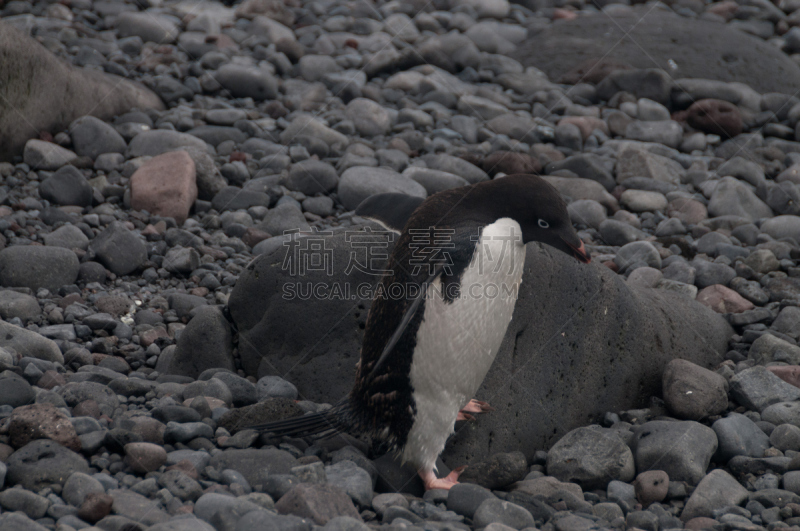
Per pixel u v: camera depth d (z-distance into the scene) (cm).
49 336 1612
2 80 2442
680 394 1500
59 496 1017
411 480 1245
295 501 999
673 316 1759
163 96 3209
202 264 2102
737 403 1570
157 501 1009
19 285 1827
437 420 1187
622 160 2934
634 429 1412
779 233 2491
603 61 3884
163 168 2423
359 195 2520
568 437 1369
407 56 3844
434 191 2633
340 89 3506
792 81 3900
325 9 4669
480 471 1227
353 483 1110
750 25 4653
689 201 2684
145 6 4212
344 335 1516
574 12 4812
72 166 2353
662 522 1151
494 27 4497
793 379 1587
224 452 1160
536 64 4072
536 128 3228
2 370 1331
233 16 4306
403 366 1155
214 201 2506
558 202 1179
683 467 1270
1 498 966
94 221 2211
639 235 2480
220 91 3334
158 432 1195
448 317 1126
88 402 1252
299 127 2964
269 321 1566
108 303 1809
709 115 3403
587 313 1518
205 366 1587
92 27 3825
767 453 1342
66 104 2727
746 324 1919
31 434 1100
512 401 1402
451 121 3238
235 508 966
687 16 4722
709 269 2158
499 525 995
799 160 3052
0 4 3819
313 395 1504
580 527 1064
